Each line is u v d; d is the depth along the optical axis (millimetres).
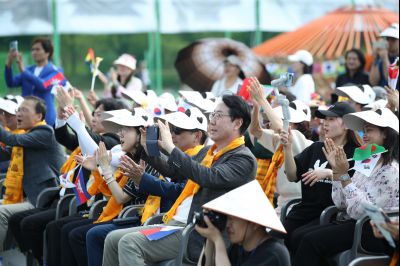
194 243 13328
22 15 34156
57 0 34406
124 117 15852
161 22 35750
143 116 15922
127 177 15961
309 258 13297
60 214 17750
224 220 10977
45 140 19188
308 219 14688
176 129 15305
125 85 25203
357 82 23266
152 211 15227
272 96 19109
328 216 14039
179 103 19562
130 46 48625
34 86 23391
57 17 34469
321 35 25750
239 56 24359
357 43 25031
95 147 16875
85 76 47656
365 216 12781
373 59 22500
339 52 24766
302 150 15688
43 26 34375
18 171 19469
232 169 13266
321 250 13281
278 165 14875
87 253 15609
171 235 14055
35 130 19203
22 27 34156
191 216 13719
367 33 25266
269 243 10875
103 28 35188
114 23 35312
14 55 23734
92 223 16469
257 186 11180
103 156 15695
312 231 13500
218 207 10773
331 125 14703
